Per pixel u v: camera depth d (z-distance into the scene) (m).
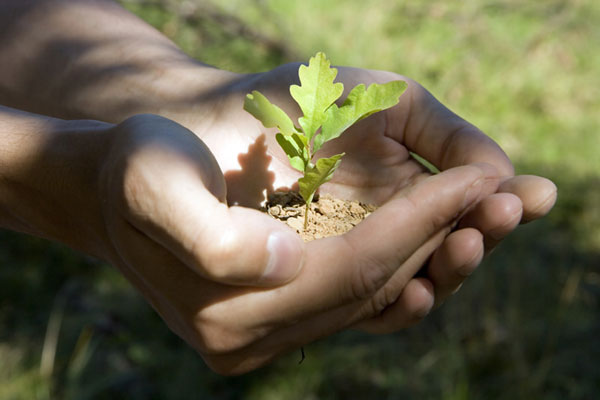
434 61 1.09
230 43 0.98
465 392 0.57
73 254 0.71
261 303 0.37
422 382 0.59
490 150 0.43
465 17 1.17
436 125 0.45
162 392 0.58
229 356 0.40
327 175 0.40
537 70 1.08
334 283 0.38
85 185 0.38
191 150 0.36
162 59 0.49
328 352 0.62
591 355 0.63
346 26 1.13
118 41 0.50
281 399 0.58
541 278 0.71
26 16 0.50
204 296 0.38
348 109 0.41
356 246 0.37
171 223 0.35
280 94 0.46
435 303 0.42
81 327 0.63
